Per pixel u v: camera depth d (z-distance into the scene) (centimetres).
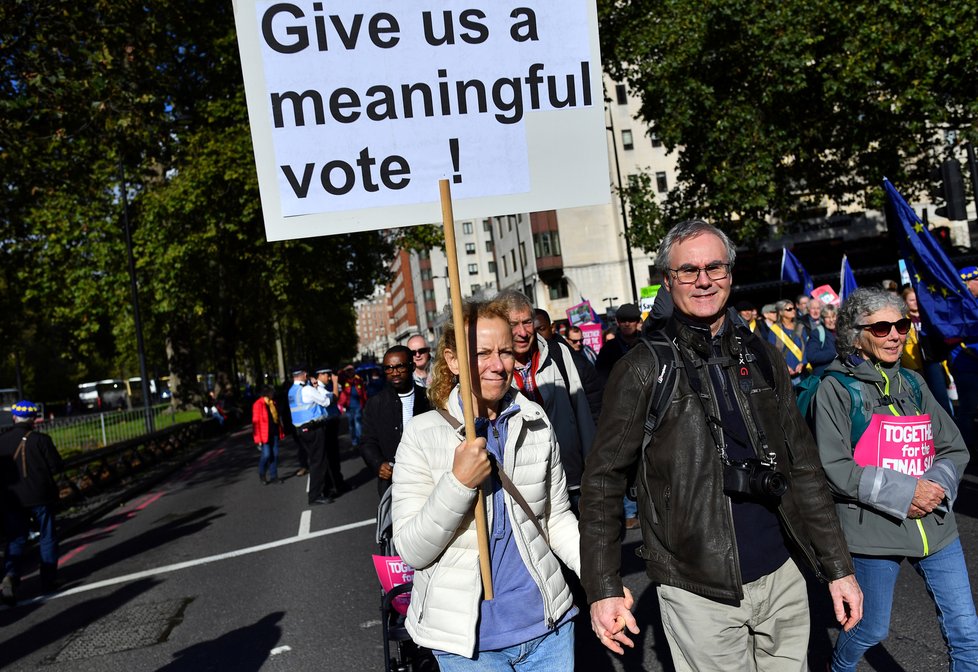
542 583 242
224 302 3291
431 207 311
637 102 4831
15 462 718
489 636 236
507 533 242
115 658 518
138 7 1291
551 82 318
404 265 12562
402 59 308
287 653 489
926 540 288
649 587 535
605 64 2145
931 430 298
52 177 1323
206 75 2523
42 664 525
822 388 305
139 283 3006
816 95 2005
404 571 389
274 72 302
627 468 241
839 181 2173
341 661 464
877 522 292
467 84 312
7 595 698
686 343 240
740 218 2131
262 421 1385
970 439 711
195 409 3481
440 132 311
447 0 309
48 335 4700
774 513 234
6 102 1148
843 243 4009
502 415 247
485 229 8375
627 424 236
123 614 626
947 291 666
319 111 304
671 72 1973
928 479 290
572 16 319
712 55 1977
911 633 409
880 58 1847
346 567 693
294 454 1869
